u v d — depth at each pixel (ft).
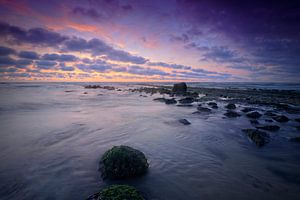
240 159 20.21
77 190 13.67
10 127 31.73
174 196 13.19
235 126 35.55
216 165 18.53
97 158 19.34
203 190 14.06
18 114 44.70
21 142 23.97
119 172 15.34
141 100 82.48
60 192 13.37
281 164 19.06
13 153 20.26
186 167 17.90
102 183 14.69
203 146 24.22
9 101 69.10
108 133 29.19
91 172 16.34
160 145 24.17
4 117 40.81
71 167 17.19
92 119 40.04
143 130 31.55
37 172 16.12
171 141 25.94
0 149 21.42
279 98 86.33
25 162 18.07
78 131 29.81
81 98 87.86
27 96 89.66
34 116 42.37
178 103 71.77
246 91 128.98
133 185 14.51
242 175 16.57
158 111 52.80
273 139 27.58
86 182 14.75
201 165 18.45
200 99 81.97
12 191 13.35
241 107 59.93
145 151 21.88
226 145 24.79
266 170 17.67
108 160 16.24
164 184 14.74
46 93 111.45
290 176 16.53
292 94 105.70
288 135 29.86
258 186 14.82
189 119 41.78
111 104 68.18
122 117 43.21
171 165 18.24
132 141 25.52
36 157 19.29
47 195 13.00
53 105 61.93
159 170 17.11
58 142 24.23
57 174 15.85
